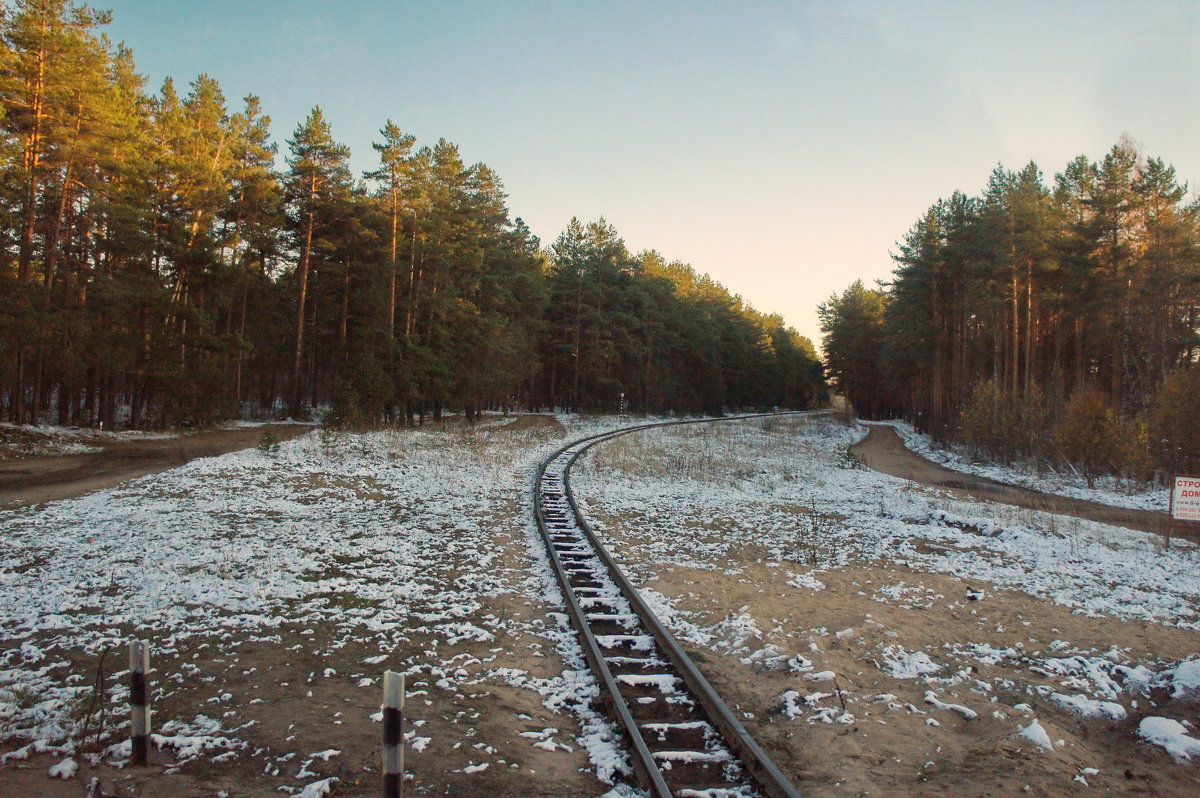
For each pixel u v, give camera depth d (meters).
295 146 40.12
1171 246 35.56
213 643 6.91
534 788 4.54
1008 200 40.75
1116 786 4.87
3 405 31.55
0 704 5.41
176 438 30.17
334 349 50.28
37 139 26.75
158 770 4.54
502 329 46.28
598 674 6.39
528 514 15.17
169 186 34.22
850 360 96.75
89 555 10.21
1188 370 27.45
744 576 10.71
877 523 16.02
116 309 29.89
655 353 73.81
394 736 3.81
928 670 7.01
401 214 38.69
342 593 8.78
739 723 5.27
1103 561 12.65
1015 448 36.62
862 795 4.59
